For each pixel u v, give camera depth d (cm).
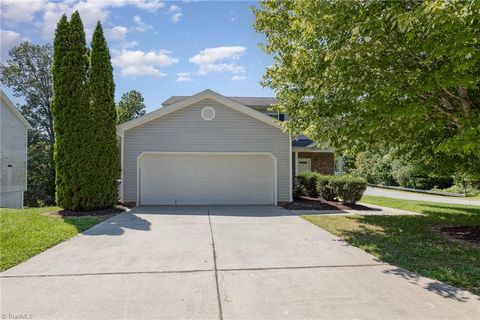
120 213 1089
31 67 3566
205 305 374
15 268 504
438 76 557
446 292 414
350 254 597
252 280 456
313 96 822
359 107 650
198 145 1306
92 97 1104
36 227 770
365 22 548
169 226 865
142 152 1291
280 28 1052
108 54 1148
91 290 416
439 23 474
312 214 1106
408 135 843
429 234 780
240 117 1323
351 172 3794
